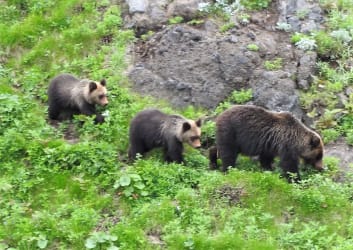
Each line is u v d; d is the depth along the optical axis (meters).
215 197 17.83
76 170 19.00
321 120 21.47
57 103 22.23
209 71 22.81
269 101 21.80
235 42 23.62
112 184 18.48
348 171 19.59
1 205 17.92
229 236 16.38
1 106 21.30
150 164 18.84
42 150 19.56
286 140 19.12
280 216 17.50
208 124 21.16
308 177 19.11
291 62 23.16
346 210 17.59
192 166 19.67
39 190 18.52
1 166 19.28
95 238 16.42
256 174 18.25
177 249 16.25
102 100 21.56
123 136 20.64
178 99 22.33
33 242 16.53
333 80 22.80
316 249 16.16
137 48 24.27
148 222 17.17
